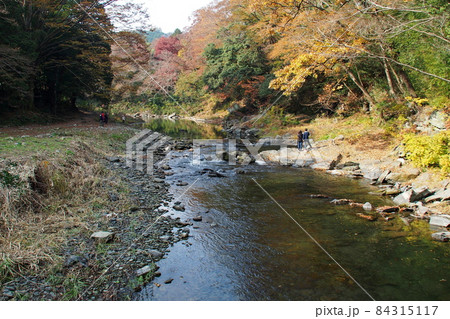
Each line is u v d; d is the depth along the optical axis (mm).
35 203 6449
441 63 11148
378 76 17797
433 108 12219
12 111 20766
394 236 6695
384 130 15625
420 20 8891
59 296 4246
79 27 22906
